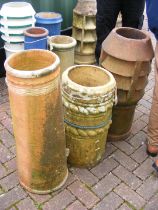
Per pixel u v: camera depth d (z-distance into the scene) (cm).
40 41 197
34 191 150
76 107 144
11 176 160
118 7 206
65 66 219
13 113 129
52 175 147
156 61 155
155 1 138
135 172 166
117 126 179
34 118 126
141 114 211
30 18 212
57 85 126
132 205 148
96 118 147
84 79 164
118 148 181
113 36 158
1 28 215
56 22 226
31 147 135
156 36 151
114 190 155
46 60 134
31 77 115
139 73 156
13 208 144
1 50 231
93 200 150
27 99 121
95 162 167
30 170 143
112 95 147
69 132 155
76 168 167
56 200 149
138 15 211
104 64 163
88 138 154
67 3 266
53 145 137
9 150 175
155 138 171
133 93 162
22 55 131
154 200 151
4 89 228
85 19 245
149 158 176
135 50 152
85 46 256
